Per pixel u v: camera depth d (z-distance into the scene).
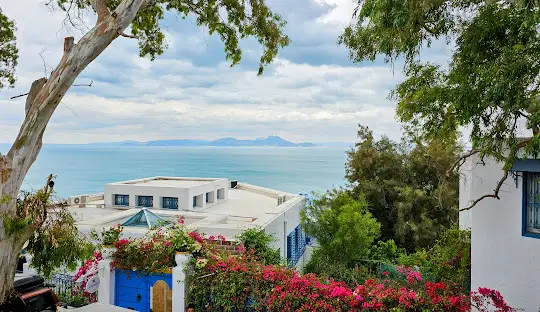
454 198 20.56
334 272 13.58
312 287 7.88
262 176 171.50
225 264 8.76
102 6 6.67
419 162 21.91
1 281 5.68
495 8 5.54
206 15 10.26
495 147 5.55
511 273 7.32
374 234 17.33
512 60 5.03
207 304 8.85
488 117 5.38
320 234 15.95
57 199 6.35
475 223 7.90
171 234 9.61
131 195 24.22
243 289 8.46
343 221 15.41
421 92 6.04
